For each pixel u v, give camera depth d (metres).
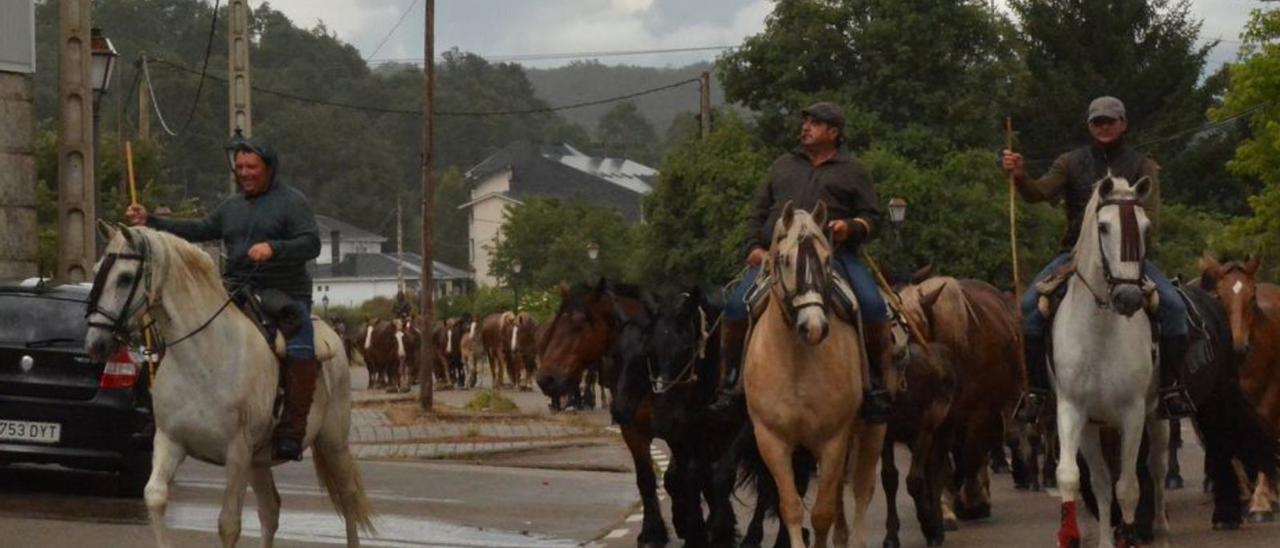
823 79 62.47
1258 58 43.00
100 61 23.80
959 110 60.16
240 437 10.95
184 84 99.69
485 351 53.50
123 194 38.03
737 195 54.38
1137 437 12.19
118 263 10.59
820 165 12.00
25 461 15.69
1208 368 13.45
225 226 11.62
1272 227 43.12
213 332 10.84
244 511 16.19
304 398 11.33
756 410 11.28
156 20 125.50
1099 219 11.68
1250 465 14.23
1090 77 70.31
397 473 21.52
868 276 11.70
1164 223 60.47
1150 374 12.16
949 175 56.12
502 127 155.50
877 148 57.22
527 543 14.48
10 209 20.92
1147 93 71.31
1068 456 12.00
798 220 10.80
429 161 34.09
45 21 111.38
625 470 22.81
